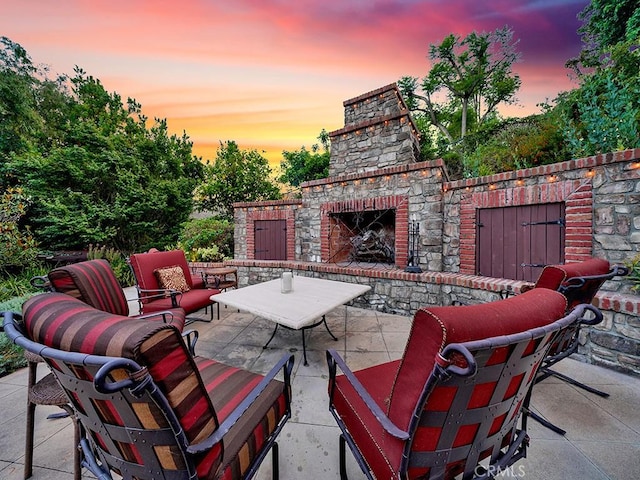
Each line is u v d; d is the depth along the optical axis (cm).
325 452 142
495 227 312
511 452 95
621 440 143
